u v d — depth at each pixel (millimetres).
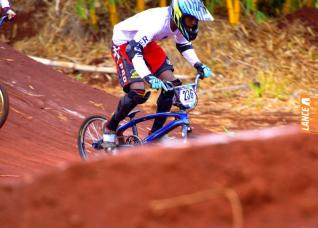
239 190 3500
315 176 3631
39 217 3553
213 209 3398
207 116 18000
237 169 3695
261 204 3471
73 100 16781
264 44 23047
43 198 3686
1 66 17422
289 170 3680
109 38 23375
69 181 3781
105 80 21609
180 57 22219
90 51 22922
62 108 15977
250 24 23797
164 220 3361
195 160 3834
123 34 10789
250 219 3361
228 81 21359
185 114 10438
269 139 4102
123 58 10820
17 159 11844
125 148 10906
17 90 16203
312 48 23062
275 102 19703
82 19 23688
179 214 3389
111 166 3855
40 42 23594
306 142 4008
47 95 16469
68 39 23531
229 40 22969
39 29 24047
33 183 3891
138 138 10875
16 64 17938
